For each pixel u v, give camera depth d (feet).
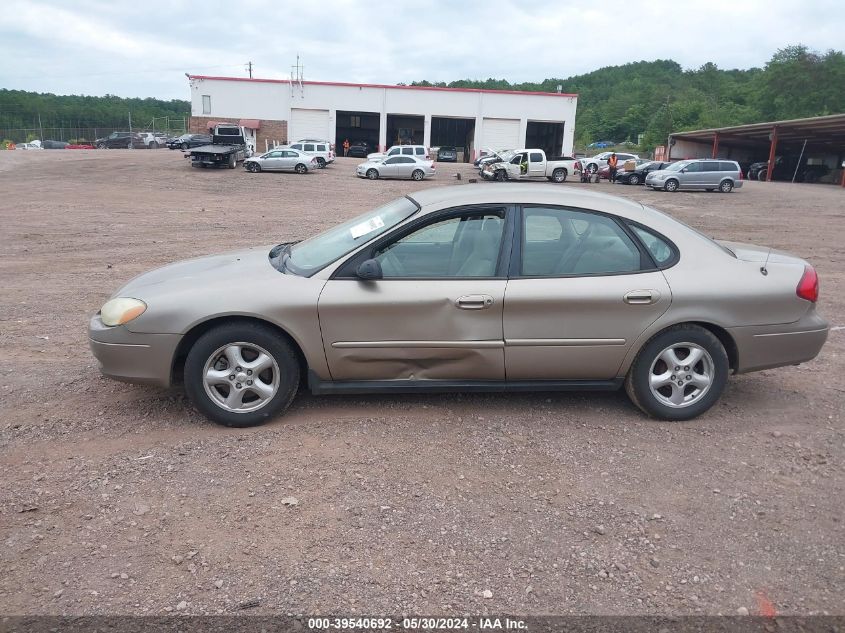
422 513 10.62
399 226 13.65
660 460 12.59
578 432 13.71
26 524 10.11
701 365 14.24
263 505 10.75
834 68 278.87
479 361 13.71
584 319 13.58
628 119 404.77
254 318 13.25
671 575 9.30
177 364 14.57
